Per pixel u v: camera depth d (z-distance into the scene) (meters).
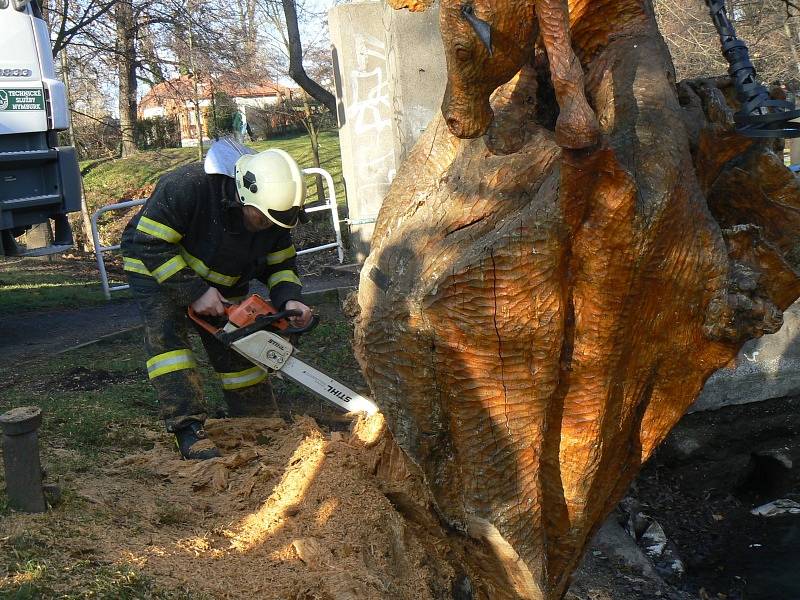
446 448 2.72
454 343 2.52
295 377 4.34
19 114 8.42
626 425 2.87
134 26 15.88
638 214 2.39
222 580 3.03
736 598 5.15
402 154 7.34
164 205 4.40
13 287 11.80
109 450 4.59
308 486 3.77
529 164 2.73
